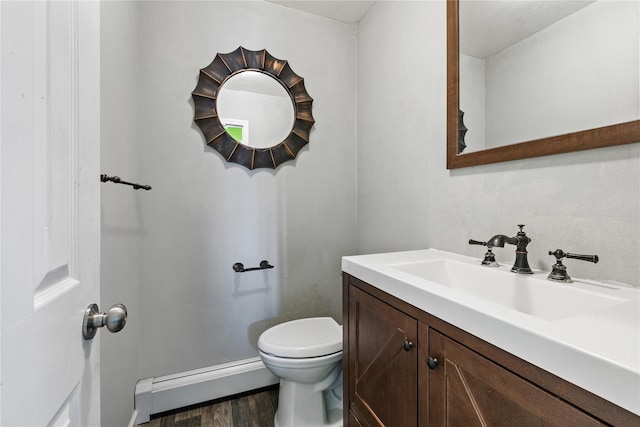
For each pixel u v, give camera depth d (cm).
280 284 172
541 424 42
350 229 190
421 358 67
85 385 50
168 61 146
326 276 183
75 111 47
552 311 72
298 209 176
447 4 117
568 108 79
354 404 97
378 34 167
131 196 126
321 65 182
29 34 35
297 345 124
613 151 71
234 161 159
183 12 149
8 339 30
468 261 102
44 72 38
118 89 109
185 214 150
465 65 111
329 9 175
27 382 34
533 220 89
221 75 155
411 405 70
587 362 37
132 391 131
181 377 148
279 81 168
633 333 42
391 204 157
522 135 92
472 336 54
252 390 160
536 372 43
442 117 122
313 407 128
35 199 36
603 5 73
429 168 130
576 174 78
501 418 48
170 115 146
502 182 98
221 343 158
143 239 141
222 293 158
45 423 38
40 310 36
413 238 140
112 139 103
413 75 139
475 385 53
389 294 79
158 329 145
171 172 147
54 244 40
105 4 96
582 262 77
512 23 95
